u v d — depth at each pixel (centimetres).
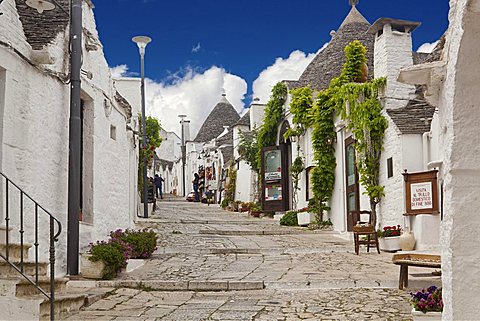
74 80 935
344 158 1706
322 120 1789
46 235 873
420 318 591
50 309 626
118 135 1308
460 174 374
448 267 381
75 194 927
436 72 538
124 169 1366
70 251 923
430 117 1330
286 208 2245
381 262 1115
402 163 1302
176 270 1038
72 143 927
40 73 865
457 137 372
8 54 762
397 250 1259
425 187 1198
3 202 749
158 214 2431
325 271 1016
